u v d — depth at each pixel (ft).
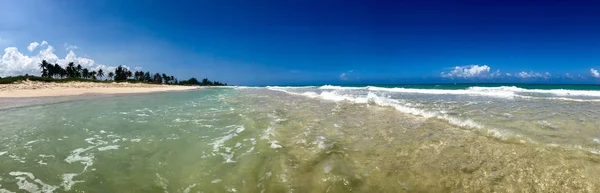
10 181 12.67
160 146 18.45
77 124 26.86
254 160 15.35
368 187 11.64
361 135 20.52
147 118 30.78
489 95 59.72
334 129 23.08
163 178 13.06
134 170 14.07
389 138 19.21
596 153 14.21
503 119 25.49
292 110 36.63
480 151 15.31
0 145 18.85
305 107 39.83
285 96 69.62
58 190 11.82
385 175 12.73
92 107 43.24
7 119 30.37
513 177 11.84
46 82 159.22
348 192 11.25
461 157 14.52
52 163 15.10
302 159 15.31
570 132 19.34
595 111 30.19
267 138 20.40
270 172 13.50
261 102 50.85
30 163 15.10
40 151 17.38
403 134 20.21
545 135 18.47
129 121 28.63
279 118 29.71
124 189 11.93
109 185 12.32
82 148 18.04
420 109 34.83
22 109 40.24
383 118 27.84
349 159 15.05
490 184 11.37
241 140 19.93
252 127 24.76
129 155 16.53
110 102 53.67
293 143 18.78
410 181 12.07
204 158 15.85
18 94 76.23
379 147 17.08
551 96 54.95
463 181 11.77
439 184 11.68
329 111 34.53
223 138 20.61
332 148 17.24
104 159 15.79
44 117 31.81
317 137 20.33
